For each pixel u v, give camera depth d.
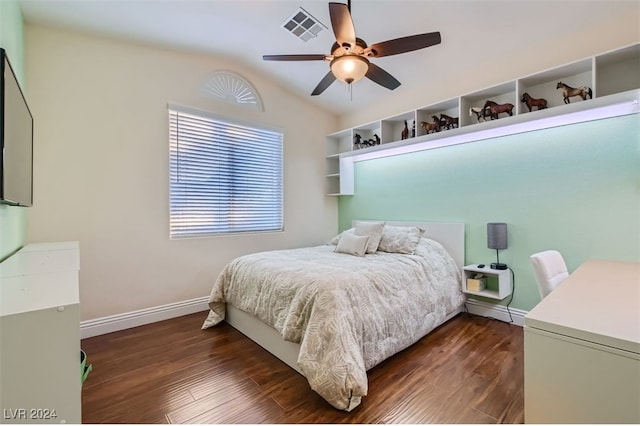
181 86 3.20
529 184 2.80
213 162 3.47
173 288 3.15
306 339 1.78
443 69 3.18
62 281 1.22
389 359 2.22
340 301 1.87
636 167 2.25
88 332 2.64
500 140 2.99
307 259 2.74
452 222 3.38
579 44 2.42
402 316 2.24
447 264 3.05
